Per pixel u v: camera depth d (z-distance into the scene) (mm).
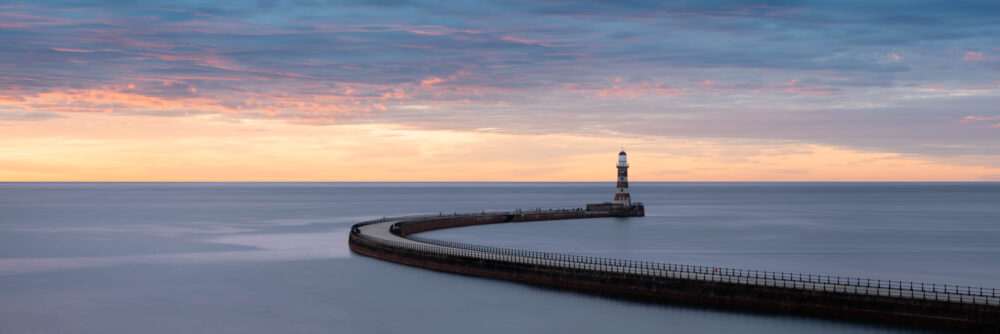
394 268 88875
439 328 60594
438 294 72750
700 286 65812
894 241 124625
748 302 63156
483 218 160500
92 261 97688
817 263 95812
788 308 61281
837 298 59094
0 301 71062
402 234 121750
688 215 199125
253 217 192875
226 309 67688
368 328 60906
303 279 81875
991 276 85000
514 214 167375
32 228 152500
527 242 120625
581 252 106500
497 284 77188
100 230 147875
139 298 72375
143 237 131875
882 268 91062
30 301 71000
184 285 78938
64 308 68188
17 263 95875
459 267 84875
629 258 99375
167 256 102688
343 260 96625
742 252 107312
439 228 147250
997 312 52250
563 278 74875
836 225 161625
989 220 177375
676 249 111062
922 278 83312
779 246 116250
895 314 56438
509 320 62469
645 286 69125
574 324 60594
